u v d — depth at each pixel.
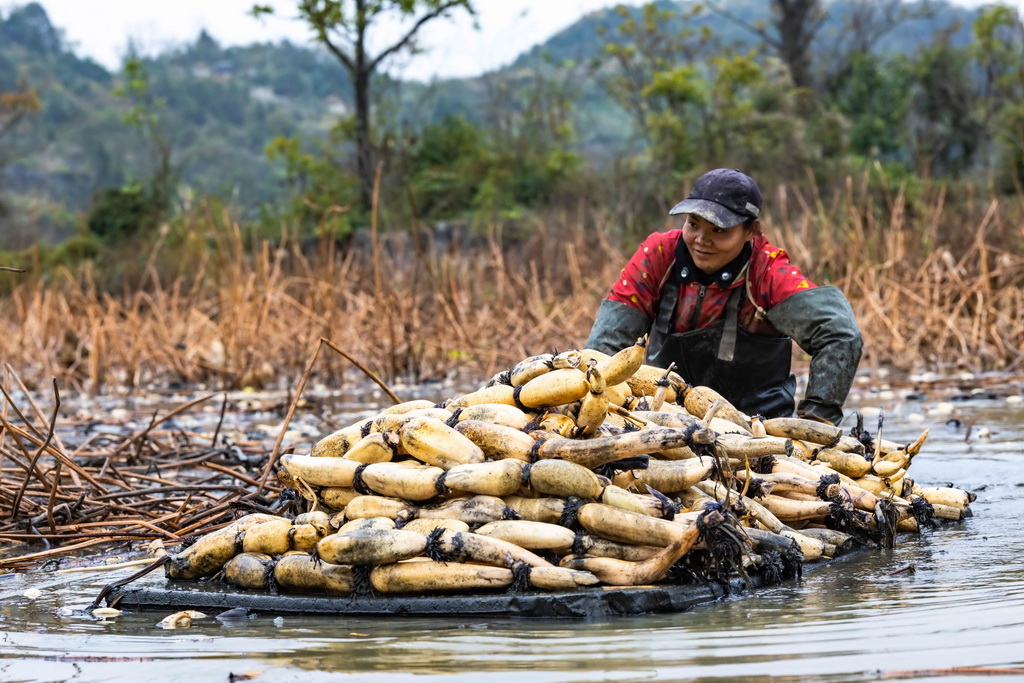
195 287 13.62
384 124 28.48
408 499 3.21
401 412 3.63
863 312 11.27
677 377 4.00
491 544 2.99
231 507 4.35
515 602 2.91
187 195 20.22
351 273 13.62
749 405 4.74
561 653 2.55
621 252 14.82
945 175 25.98
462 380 11.13
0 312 16.08
